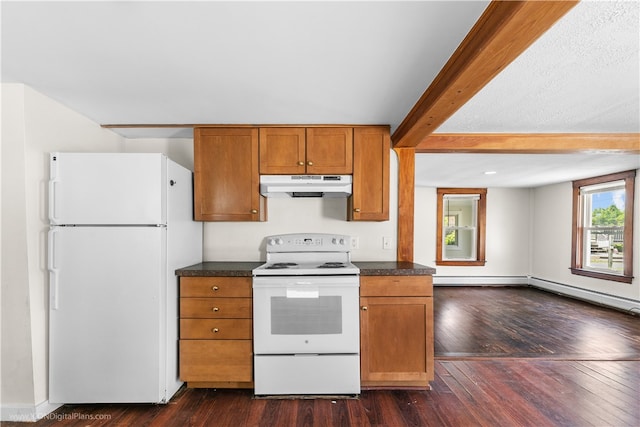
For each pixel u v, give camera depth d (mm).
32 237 2025
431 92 1974
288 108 2359
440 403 2250
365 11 1312
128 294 2139
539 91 2068
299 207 2977
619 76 1855
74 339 2127
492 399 2301
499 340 3479
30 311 2014
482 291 6176
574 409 2178
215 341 2365
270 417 2088
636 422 2041
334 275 2373
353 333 2348
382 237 2963
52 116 2180
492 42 1333
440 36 1488
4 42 1528
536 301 5332
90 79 1915
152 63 1737
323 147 2693
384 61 1716
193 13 1321
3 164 1969
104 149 2725
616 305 4785
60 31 1445
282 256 2818
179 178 2455
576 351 3172
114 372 2137
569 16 1316
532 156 3818
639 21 1346
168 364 2252
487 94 2115
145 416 2098
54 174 2113
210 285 2371
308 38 1508
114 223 2141
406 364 2381
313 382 2334
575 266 5570
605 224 5172
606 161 4062
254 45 1566
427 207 6695
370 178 2699
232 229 2971
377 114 2473
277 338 2344
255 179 2689
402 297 2377
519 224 6723
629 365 2861
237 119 2580
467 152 3139
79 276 2125
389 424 2012
